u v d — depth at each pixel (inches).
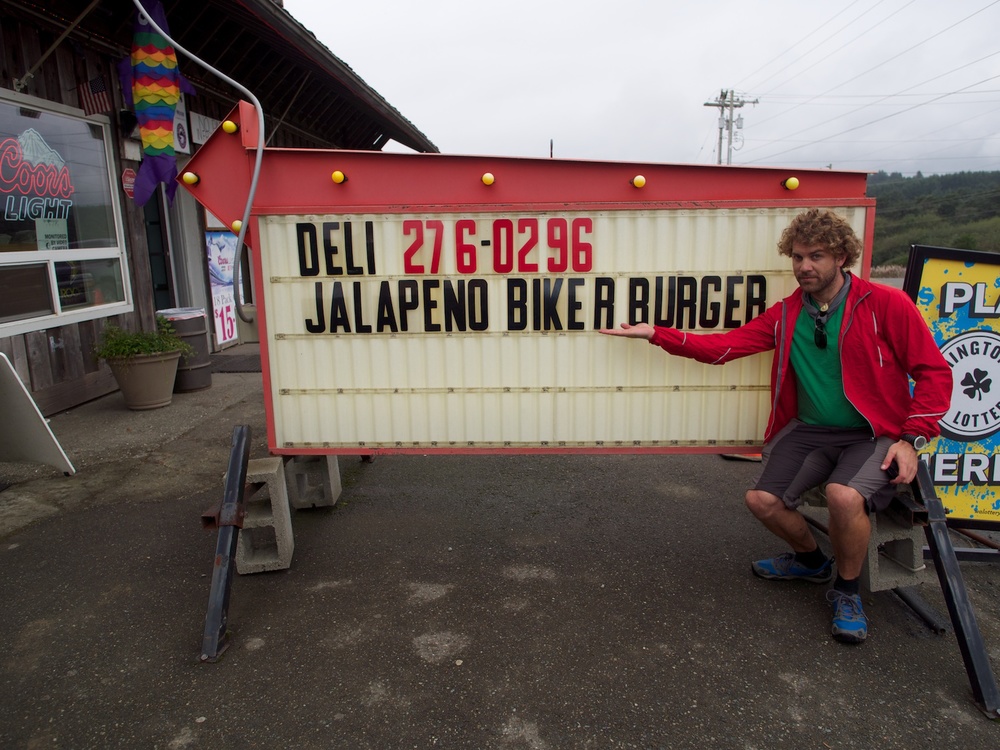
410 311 127.0
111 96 265.7
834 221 105.4
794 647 109.3
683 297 124.3
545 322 126.1
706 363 121.5
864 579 117.4
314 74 354.3
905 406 110.0
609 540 147.5
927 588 128.3
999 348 129.8
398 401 130.9
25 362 224.4
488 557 139.9
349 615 118.7
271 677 102.7
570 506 166.1
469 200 128.1
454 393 130.0
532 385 129.0
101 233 265.0
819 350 112.3
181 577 132.0
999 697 95.0
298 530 153.2
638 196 127.0
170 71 229.3
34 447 179.8
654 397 128.9
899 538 114.5
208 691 99.7
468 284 125.3
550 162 125.5
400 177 127.6
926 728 92.0
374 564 137.0
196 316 273.3
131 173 279.4
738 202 120.7
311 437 133.3
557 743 88.9
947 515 134.9
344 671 103.8
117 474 185.6
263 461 132.6
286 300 127.9
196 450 204.4
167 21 256.2
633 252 123.0
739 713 94.4
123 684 101.4
